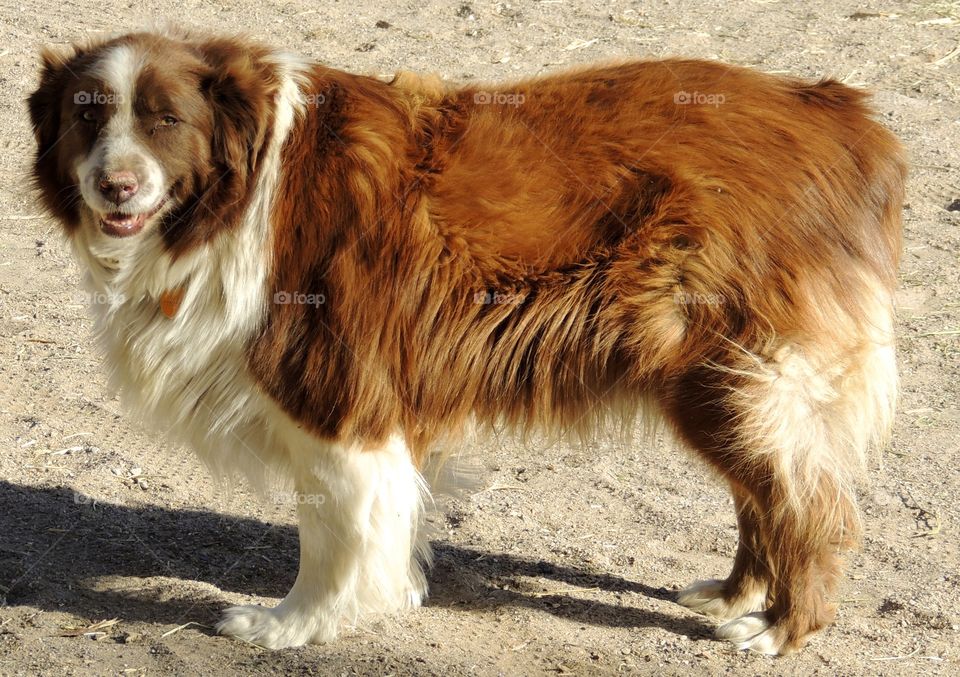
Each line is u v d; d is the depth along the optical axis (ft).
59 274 41.37
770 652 24.08
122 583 26.09
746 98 23.91
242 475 28.43
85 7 62.85
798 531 23.04
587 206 22.86
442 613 25.71
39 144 23.36
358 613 24.29
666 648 24.47
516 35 61.00
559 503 30.40
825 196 23.22
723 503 30.48
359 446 23.11
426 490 24.85
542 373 23.35
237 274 22.56
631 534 29.17
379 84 24.29
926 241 44.16
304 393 22.72
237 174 22.29
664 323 22.57
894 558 27.84
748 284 22.45
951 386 35.65
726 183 22.77
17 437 31.71
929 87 55.98
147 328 23.45
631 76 24.47
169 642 23.91
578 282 22.88
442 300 23.02
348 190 22.70
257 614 24.30
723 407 22.63
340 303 22.59
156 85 21.62
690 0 67.00
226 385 23.18
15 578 25.94
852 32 62.18
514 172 23.04
